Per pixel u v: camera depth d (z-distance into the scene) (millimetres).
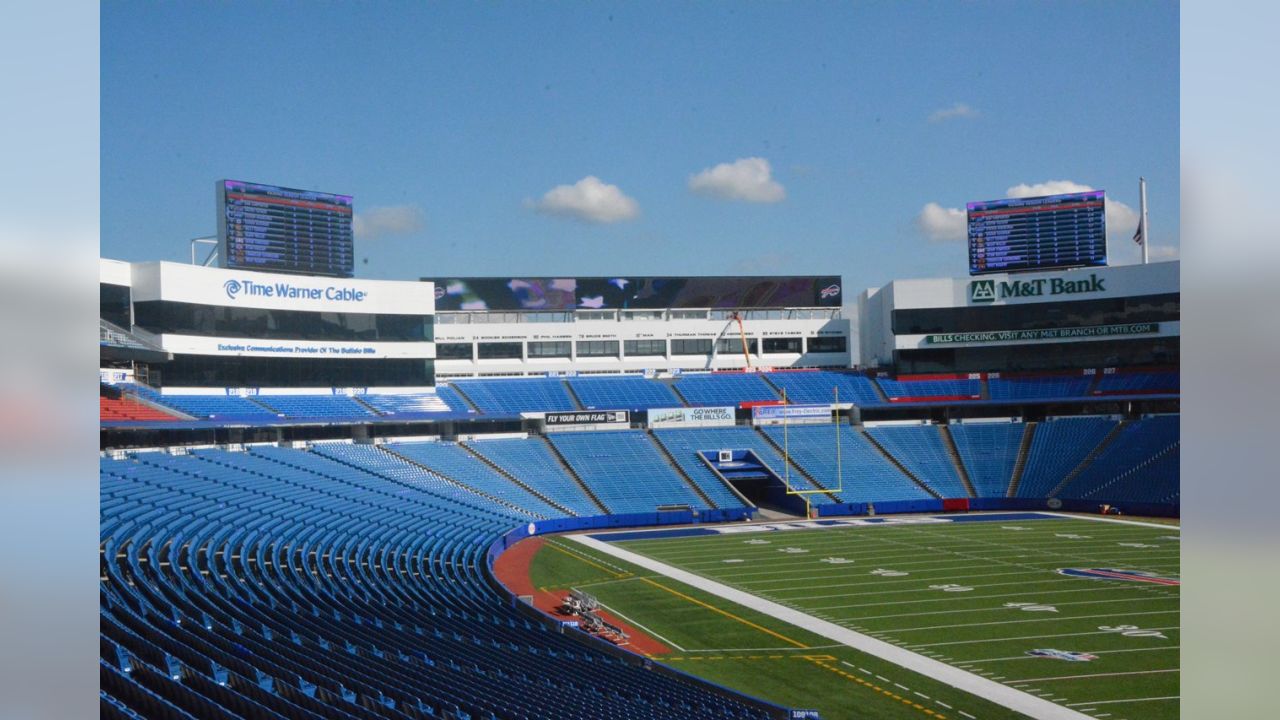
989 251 93875
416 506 63938
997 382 91875
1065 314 90375
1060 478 82000
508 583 50750
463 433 83750
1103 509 76188
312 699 19219
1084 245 91938
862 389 92625
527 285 90750
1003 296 91438
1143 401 88250
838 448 85375
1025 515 76438
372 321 79375
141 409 62469
